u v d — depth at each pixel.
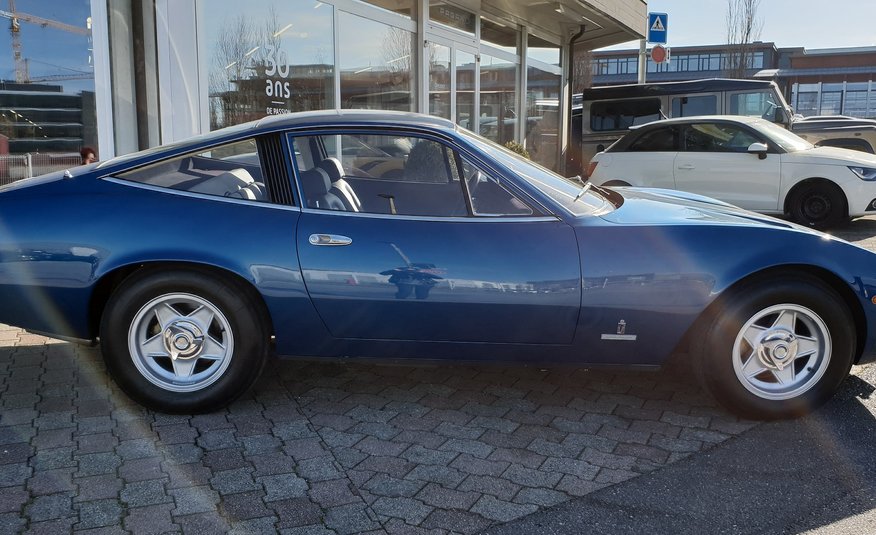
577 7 12.23
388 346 3.55
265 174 3.60
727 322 3.44
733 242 3.45
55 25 6.24
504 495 2.88
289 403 3.80
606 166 10.64
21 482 2.93
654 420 3.61
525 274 3.38
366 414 3.67
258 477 3.00
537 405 3.80
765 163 9.46
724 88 14.39
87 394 3.86
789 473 3.06
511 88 14.32
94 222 3.48
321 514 2.72
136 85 6.66
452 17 11.68
